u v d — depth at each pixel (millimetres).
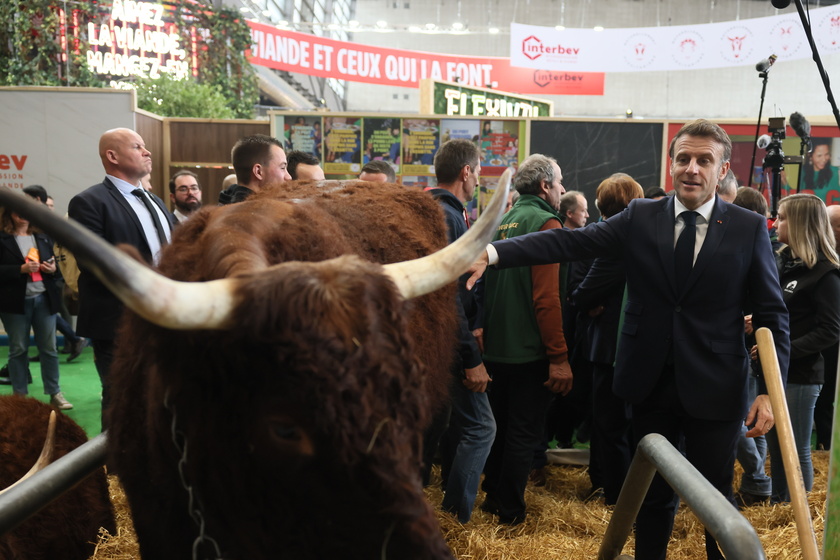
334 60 12938
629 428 3887
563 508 3703
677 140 2520
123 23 10500
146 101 9242
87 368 6664
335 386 1147
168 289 1123
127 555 2840
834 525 1647
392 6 18750
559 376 3357
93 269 1065
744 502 3754
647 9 17938
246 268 1344
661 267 2494
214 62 11438
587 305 3566
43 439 2504
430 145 7246
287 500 1229
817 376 3525
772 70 17500
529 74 12797
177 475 1479
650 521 2508
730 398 2400
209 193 8070
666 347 2469
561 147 7320
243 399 1223
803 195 3602
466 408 3279
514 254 2639
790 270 3631
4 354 7184
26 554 2309
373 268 1311
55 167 7109
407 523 1163
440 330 2518
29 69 9375
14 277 5145
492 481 3723
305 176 4285
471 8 18547
